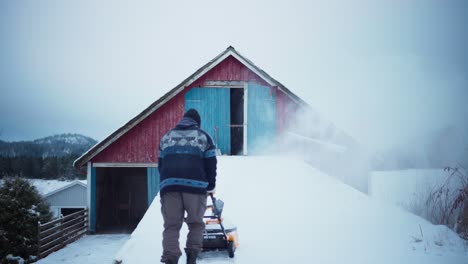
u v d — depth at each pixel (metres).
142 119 15.56
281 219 5.76
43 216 15.20
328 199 6.80
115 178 17.25
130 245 4.80
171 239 3.51
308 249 4.64
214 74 15.62
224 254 4.44
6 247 14.15
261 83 15.70
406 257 4.43
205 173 3.76
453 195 6.51
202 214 3.64
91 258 11.78
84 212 15.70
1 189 14.83
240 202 6.44
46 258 12.02
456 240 4.98
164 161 3.71
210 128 15.47
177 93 15.46
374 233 5.27
